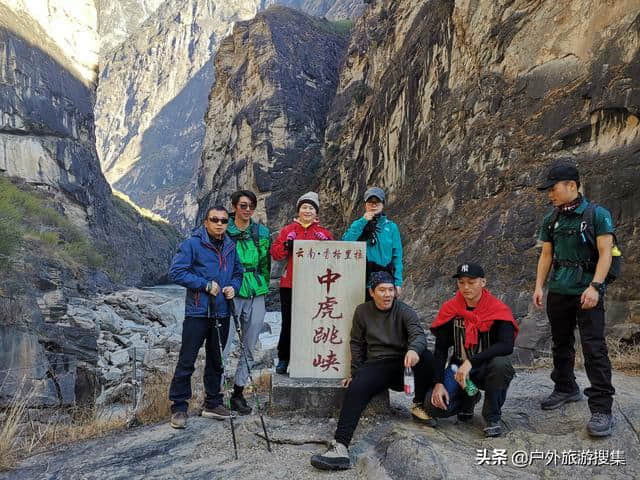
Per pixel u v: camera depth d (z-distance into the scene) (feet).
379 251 16.42
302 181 131.54
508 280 36.91
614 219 30.55
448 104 61.57
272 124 139.85
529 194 41.06
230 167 149.28
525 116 46.52
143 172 592.60
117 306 65.00
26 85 100.48
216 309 15.42
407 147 73.92
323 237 16.94
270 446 13.62
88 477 12.78
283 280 17.22
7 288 40.50
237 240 16.60
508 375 13.20
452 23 64.44
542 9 48.47
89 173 116.88
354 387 13.07
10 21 102.06
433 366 14.06
